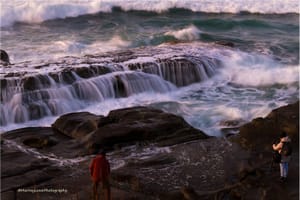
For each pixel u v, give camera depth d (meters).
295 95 16.86
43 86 15.32
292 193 9.68
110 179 10.19
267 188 9.78
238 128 13.65
